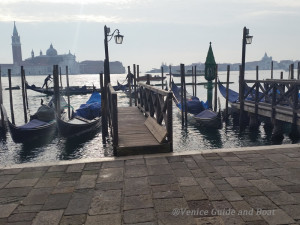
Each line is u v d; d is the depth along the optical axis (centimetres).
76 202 360
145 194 377
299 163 489
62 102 1953
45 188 405
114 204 351
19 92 5156
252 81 1446
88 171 468
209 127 1586
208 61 2092
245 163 492
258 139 1373
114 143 572
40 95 4503
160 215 321
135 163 502
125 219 315
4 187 411
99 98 2130
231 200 354
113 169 475
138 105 1275
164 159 521
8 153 1240
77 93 4366
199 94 4197
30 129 1330
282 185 398
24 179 440
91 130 1532
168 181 419
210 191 382
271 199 356
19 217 326
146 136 686
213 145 1295
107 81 1260
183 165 488
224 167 475
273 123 1278
